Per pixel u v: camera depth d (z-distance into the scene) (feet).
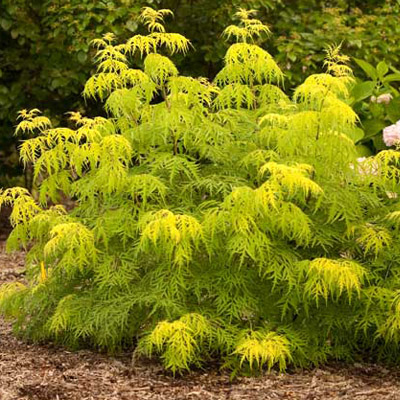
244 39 22.00
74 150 21.21
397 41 40.32
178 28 39.78
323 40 38.78
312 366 21.71
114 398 19.65
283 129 21.44
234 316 20.81
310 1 41.50
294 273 20.45
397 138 29.04
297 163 20.30
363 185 22.17
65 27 37.50
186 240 19.75
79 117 22.62
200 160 22.25
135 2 37.73
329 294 21.50
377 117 32.40
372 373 21.44
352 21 41.04
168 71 21.62
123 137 20.99
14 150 42.63
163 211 19.66
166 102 21.89
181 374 20.72
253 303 20.80
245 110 22.76
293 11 40.45
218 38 39.73
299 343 20.99
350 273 19.70
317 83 21.12
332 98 20.54
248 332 20.77
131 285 21.52
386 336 21.26
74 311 21.76
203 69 40.60
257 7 38.93
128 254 21.45
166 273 20.90
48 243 20.95
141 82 21.70
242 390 20.12
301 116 20.47
